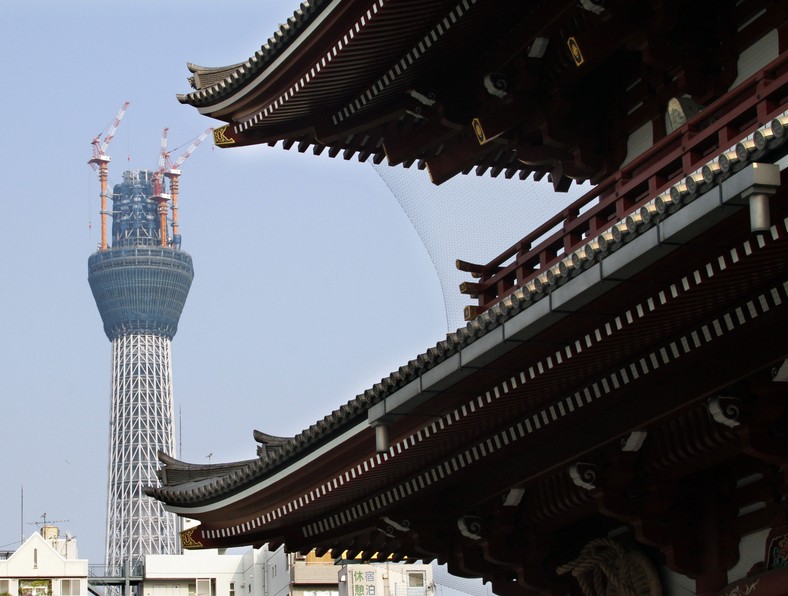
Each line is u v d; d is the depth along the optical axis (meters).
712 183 16.91
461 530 29.58
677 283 19.19
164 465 35.38
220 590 101.00
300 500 30.27
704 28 26.23
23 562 94.44
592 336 21.25
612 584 28.16
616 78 28.83
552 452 26.36
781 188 16.36
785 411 22.19
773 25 25.00
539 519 28.64
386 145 31.72
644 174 21.81
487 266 26.67
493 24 28.20
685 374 22.66
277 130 32.03
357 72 29.48
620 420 24.42
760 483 24.52
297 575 93.25
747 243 17.80
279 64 29.44
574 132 29.14
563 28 27.80
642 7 26.20
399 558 33.75
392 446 26.70
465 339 22.66
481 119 29.20
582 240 23.73
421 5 26.94
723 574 25.08
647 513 25.45
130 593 100.31
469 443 27.33
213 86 31.50
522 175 33.25
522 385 23.38
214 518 33.53
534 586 29.38
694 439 23.91
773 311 19.81
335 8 27.30
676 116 27.12
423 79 29.95
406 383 24.48
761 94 19.62
